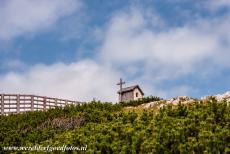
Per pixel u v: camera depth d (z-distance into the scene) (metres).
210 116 16.58
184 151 13.92
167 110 19.34
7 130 25.31
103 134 18.39
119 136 17.12
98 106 29.30
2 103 43.72
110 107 29.17
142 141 15.56
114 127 18.39
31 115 29.25
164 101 27.72
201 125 15.73
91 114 25.02
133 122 19.20
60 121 25.27
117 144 16.09
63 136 20.30
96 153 16.00
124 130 17.34
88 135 19.22
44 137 22.30
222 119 16.56
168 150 14.43
